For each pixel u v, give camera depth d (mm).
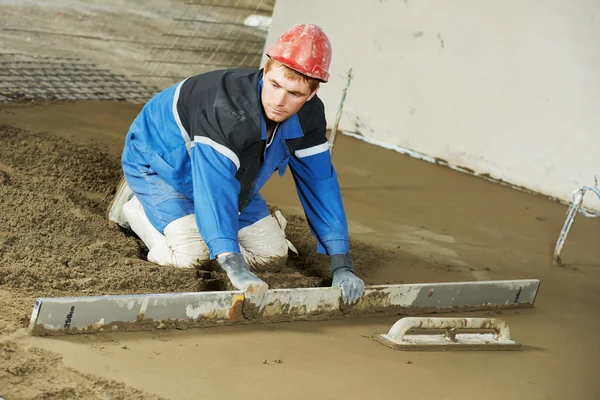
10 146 7262
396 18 11359
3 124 8273
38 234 5320
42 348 3857
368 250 6691
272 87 4406
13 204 5695
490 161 10609
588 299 6602
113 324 4191
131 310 4215
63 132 8625
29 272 4684
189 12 13867
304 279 5516
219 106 4527
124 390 3656
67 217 5699
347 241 5258
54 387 3557
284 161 5070
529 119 10211
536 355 5133
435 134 11117
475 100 10680
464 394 4344
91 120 9484
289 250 6242
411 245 7238
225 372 4035
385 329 5047
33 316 3947
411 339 4871
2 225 5320
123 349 4051
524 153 10289
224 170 4516
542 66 10023
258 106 4555
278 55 4324
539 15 9961
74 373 3707
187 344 4254
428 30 11023
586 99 9695
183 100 4918
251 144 4656
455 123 10898
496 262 7238
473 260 7152
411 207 8688
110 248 5430
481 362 4844
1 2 12328
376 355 4613
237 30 13891
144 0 13797
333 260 5199
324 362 4383
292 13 12695
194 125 4656
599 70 9531
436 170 10727
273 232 5562
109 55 12125
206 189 4504
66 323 4043
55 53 11594
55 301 3979
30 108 9438
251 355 4281
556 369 4973
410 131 11383
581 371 5031
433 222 8234
